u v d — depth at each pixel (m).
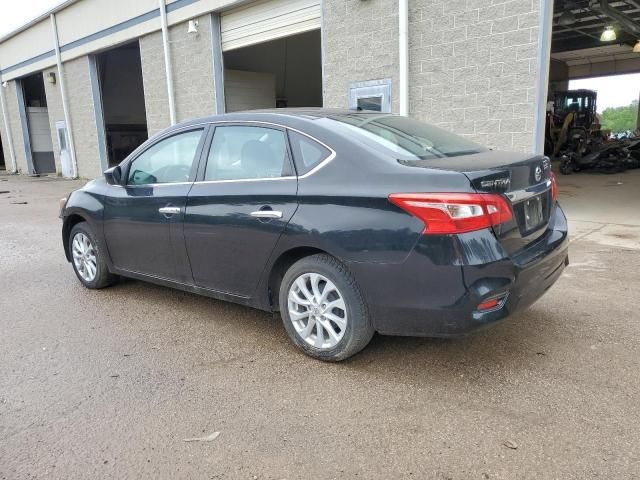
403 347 3.62
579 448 2.47
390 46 8.59
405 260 2.91
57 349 3.79
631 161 15.09
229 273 3.81
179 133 4.26
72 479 2.38
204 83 12.70
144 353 3.69
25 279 5.69
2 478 2.40
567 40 22.27
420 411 2.84
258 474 2.38
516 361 3.37
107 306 4.70
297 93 19.22
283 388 3.13
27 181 19.52
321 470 2.40
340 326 3.29
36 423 2.84
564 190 11.12
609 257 5.71
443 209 2.79
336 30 9.35
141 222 4.38
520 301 3.01
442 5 7.88
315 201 3.26
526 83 7.25
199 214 3.88
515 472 2.33
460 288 2.80
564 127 19.34
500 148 7.66
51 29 18.55
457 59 7.86
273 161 3.58
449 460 2.43
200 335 3.98
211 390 3.14
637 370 3.20
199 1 12.12
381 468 2.39
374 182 3.06
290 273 3.48
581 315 4.09
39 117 23.39
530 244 3.20
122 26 15.01
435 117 8.27
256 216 3.52
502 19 7.31
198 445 2.61
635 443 2.50
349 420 2.78
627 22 15.45
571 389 3.00
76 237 5.22
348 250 3.09
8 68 22.62
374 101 8.99
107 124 22.08
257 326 4.13
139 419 2.85
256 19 11.31
